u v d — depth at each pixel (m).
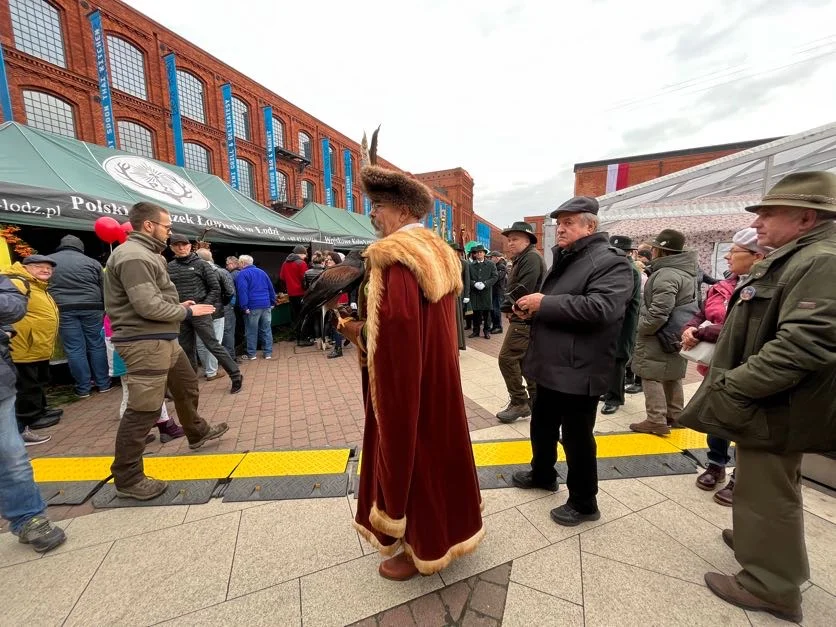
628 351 3.48
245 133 19.89
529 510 2.19
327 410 3.94
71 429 3.55
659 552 1.86
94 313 4.48
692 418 1.60
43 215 4.34
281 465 2.75
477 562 1.81
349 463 2.76
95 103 13.52
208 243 6.48
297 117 22.69
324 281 1.59
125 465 2.31
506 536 1.98
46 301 3.52
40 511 1.99
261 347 7.32
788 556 1.45
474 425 3.45
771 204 1.42
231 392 4.57
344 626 1.50
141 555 1.91
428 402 1.48
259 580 1.74
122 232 4.02
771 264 1.45
